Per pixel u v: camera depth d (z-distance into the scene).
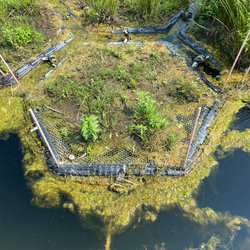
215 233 2.87
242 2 4.64
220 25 5.28
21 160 3.65
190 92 4.27
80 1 7.14
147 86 4.55
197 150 3.57
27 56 5.25
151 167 3.33
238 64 4.82
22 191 3.31
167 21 6.29
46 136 3.79
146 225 2.95
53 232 2.94
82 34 6.09
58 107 4.26
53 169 3.45
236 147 3.66
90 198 3.18
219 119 4.01
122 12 6.55
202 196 3.17
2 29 5.46
